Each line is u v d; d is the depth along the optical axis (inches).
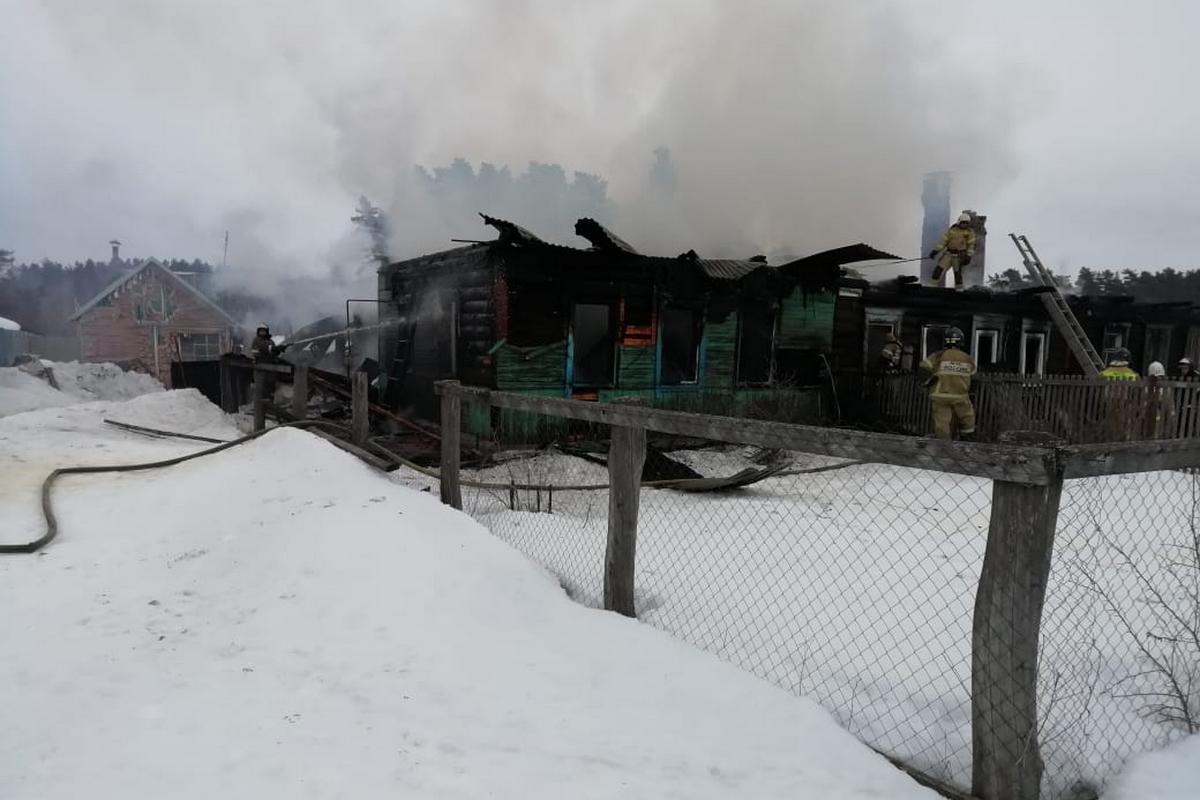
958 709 122.3
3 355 1093.1
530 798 93.4
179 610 164.9
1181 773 93.6
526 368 423.2
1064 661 137.3
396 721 112.9
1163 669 121.4
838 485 358.3
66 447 384.8
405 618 151.4
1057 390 439.2
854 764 104.4
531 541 221.9
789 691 125.1
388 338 574.6
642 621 162.1
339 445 312.2
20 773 97.3
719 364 499.2
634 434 157.9
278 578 177.0
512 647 141.2
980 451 95.7
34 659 137.3
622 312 455.5
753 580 193.2
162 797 91.7
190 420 510.0
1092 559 207.5
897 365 549.3
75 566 196.2
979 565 211.5
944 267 629.0
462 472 343.0
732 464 410.6
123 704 118.9
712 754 105.7
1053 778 102.7
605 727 112.5
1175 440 101.3
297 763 100.1
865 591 185.6
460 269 450.3
